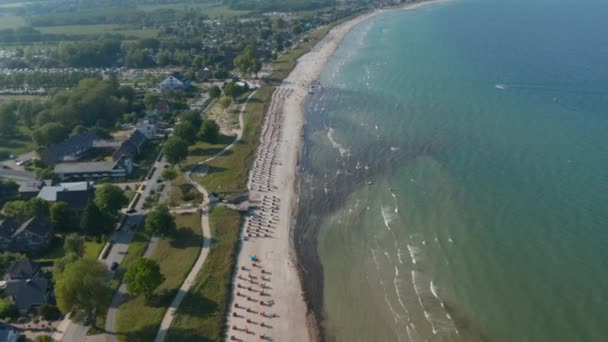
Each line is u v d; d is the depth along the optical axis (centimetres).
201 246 11294
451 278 9706
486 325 8506
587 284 9000
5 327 8350
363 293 9750
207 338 8638
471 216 11438
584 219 10744
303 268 10656
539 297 8888
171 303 9462
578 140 14375
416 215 11862
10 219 11588
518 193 12050
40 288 9381
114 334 8669
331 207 12900
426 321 8794
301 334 8838
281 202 13312
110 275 10256
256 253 11188
